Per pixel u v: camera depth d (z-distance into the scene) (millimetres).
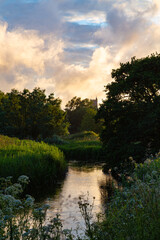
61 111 66375
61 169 21406
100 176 21156
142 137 19781
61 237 5699
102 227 5148
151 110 18984
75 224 8977
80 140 54719
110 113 21328
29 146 26094
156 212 4953
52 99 65875
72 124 113125
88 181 19094
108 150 20938
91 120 79312
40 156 20156
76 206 11852
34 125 60594
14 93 61719
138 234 4336
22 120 61594
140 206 5156
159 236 4199
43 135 60594
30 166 16922
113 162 19688
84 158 34719
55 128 65312
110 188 15992
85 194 14789
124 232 4668
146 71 20094
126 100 21359
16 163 16484
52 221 5137
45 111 62406
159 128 18844
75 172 23328
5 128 57969
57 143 53094
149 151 18234
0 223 4668
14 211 5441
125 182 9625
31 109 60312
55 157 21359
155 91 20438
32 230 4828
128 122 20438
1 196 5160
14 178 15016
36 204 12289
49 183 17578
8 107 61000
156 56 21016
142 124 18125
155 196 5547
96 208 11203
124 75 23062
